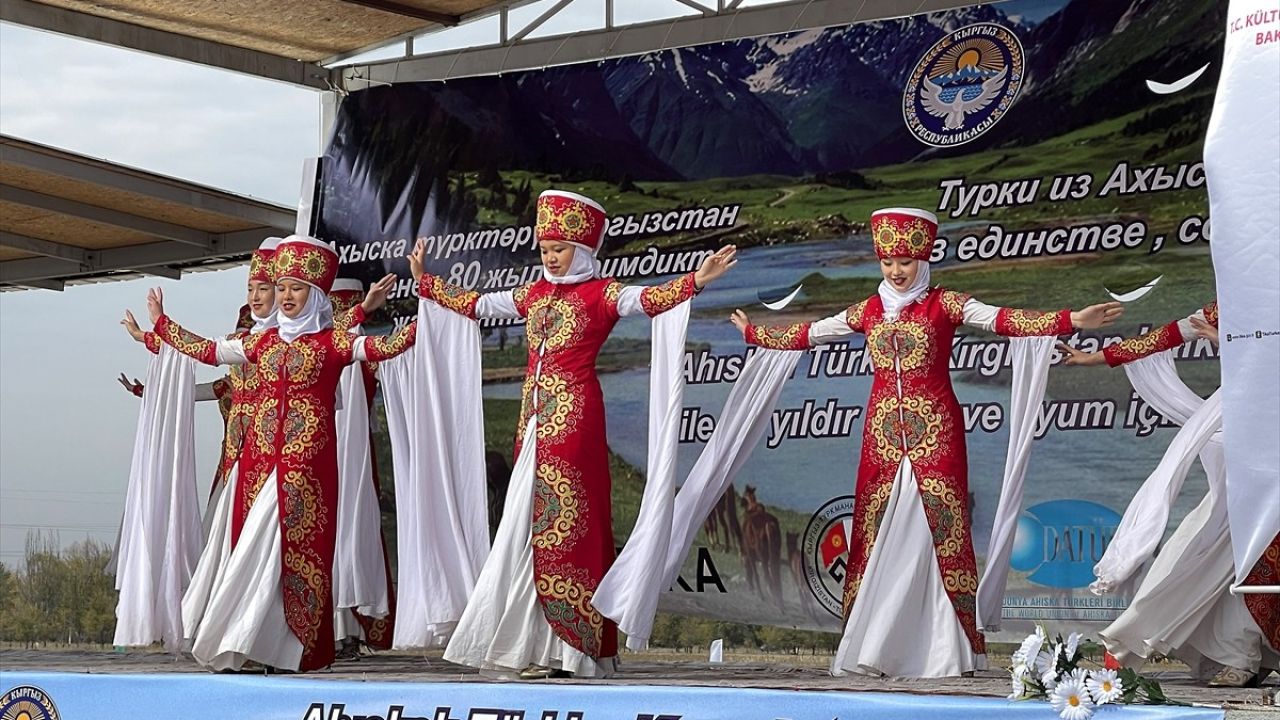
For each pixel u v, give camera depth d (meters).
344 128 9.41
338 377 6.90
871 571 6.07
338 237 9.36
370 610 7.63
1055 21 7.87
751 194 8.48
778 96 8.46
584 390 6.16
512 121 9.01
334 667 7.07
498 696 5.36
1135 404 7.62
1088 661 7.36
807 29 8.43
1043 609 7.72
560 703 5.24
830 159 8.32
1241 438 4.36
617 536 8.68
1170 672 6.74
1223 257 4.41
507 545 6.07
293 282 6.88
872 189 8.22
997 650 7.79
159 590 7.36
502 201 8.98
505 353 8.98
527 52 9.09
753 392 6.57
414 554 6.64
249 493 6.77
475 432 6.62
